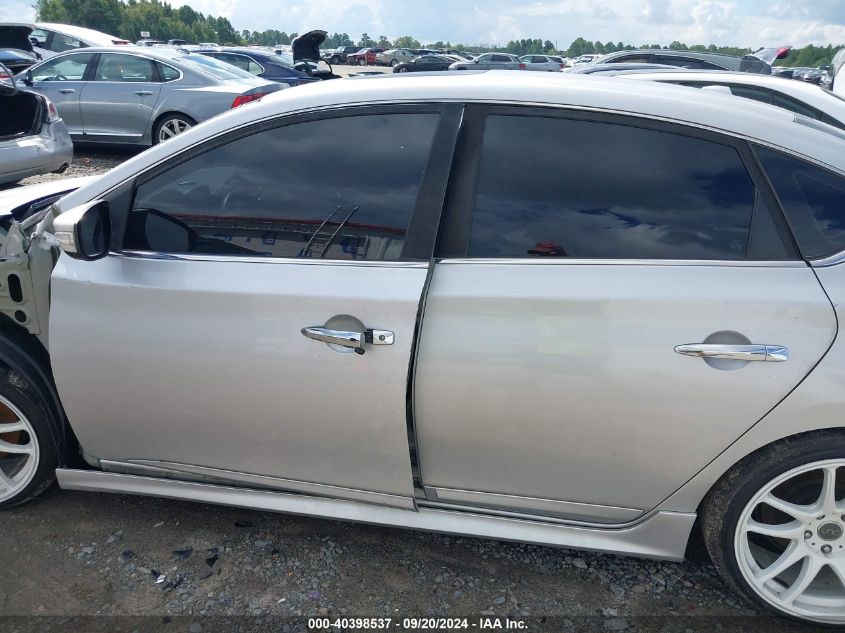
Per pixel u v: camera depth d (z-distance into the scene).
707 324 1.80
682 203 1.89
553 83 2.06
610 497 2.03
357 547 2.38
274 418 2.11
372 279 1.97
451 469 2.08
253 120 2.15
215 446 2.24
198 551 2.36
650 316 1.83
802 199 1.84
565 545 2.08
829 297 1.76
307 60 12.41
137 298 2.12
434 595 2.17
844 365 1.75
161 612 2.10
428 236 1.98
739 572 2.00
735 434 1.84
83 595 2.16
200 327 2.08
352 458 2.12
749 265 1.83
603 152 1.95
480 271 1.93
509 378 1.90
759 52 10.09
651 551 2.06
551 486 2.05
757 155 1.87
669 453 1.90
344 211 2.06
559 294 1.86
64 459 2.47
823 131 2.03
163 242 2.18
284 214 2.10
